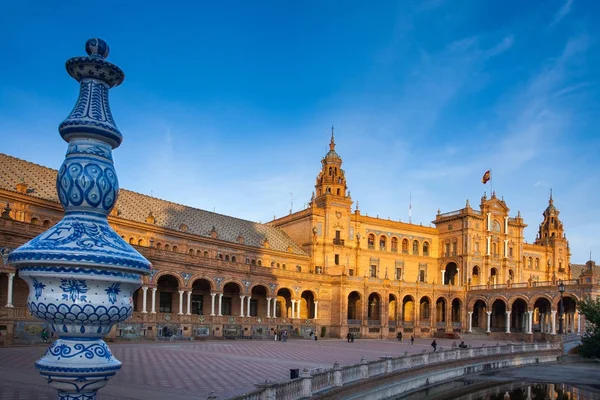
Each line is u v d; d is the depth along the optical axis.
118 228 67.25
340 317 86.38
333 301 87.75
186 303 72.12
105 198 8.56
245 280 75.06
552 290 90.06
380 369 33.34
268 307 78.44
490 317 107.50
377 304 97.56
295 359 43.09
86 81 8.83
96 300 7.96
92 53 8.93
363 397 29.16
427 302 104.19
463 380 45.47
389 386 33.50
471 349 50.62
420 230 111.38
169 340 60.31
